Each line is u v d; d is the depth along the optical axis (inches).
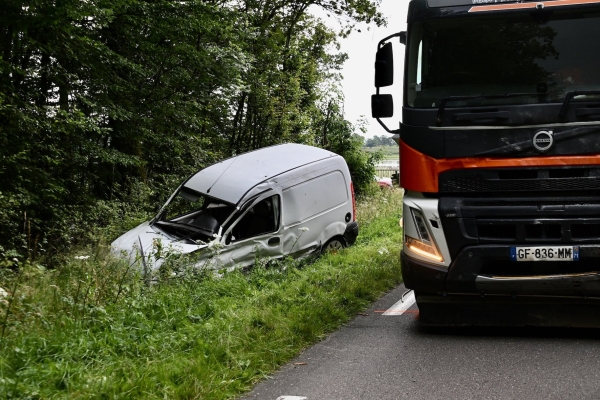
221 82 741.3
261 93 1076.5
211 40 757.3
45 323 261.7
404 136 286.4
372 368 245.3
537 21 279.3
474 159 272.5
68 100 623.5
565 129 265.1
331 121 1293.1
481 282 271.1
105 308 297.7
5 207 495.2
